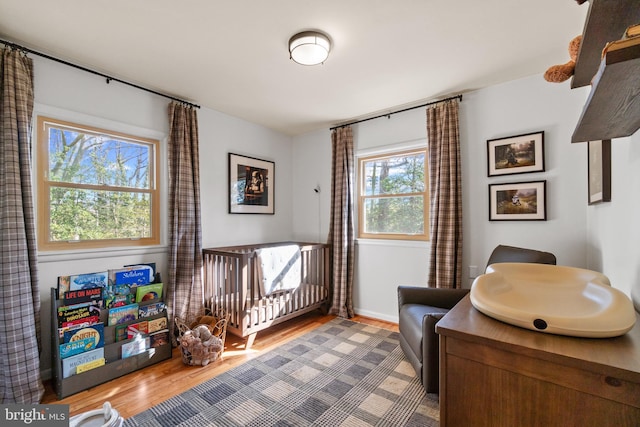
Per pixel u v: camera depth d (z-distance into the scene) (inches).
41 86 80.9
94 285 85.2
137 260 99.4
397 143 126.0
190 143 111.3
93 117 90.3
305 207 159.3
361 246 137.5
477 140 106.2
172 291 103.0
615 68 25.6
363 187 140.7
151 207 106.1
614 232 58.6
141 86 101.0
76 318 77.7
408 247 123.6
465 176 108.6
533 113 95.8
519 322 32.8
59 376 72.9
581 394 26.0
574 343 29.0
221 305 107.6
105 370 79.9
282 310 114.2
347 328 120.3
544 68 91.2
